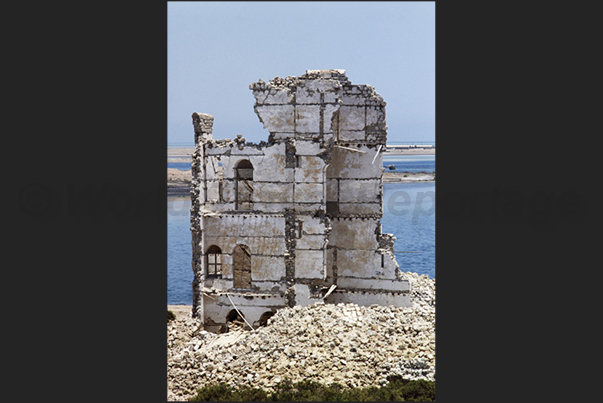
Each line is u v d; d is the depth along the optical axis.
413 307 158.25
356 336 135.50
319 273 155.75
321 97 154.12
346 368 126.75
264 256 157.50
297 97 154.88
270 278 157.50
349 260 167.50
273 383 124.50
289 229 156.00
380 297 165.75
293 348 132.62
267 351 134.00
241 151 157.50
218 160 158.88
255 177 157.38
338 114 166.62
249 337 141.12
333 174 167.50
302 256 156.25
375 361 128.25
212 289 158.88
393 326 140.88
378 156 165.50
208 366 133.50
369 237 166.50
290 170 155.75
